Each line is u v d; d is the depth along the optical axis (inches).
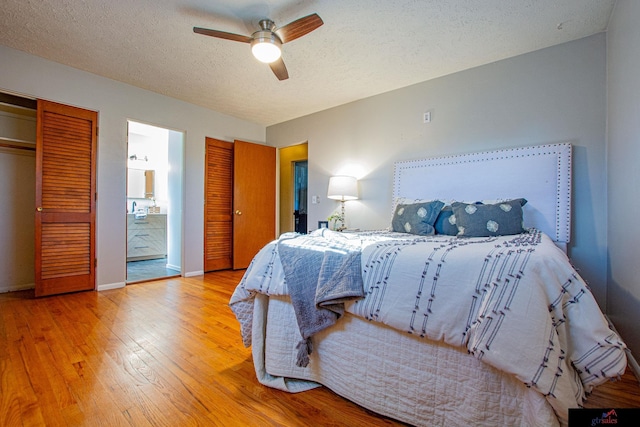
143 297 120.7
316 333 56.5
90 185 126.4
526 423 38.8
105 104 129.6
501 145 108.0
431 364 46.7
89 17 88.3
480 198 108.7
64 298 117.1
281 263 62.8
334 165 161.3
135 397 55.1
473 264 44.5
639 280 63.2
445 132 121.3
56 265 119.5
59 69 117.3
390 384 50.3
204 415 50.6
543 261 41.3
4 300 113.9
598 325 38.8
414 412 47.9
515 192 101.6
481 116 112.7
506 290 40.3
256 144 188.7
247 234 184.7
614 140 81.7
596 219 91.1
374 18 86.9
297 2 81.1
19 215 130.0
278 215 200.1
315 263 59.4
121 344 77.5
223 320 95.8
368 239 72.8
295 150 227.9
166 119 150.1
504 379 40.9
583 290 40.4
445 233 94.0
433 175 121.0
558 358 37.3
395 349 50.1
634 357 66.1
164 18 88.7
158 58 112.0
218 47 104.3
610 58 86.0
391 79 126.6
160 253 225.0
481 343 39.8
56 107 116.7
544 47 100.3
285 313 62.5
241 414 51.1
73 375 62.2
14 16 87.7
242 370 65.8
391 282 50.0
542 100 100.7
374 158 144.3
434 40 97.7
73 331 85.4
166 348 75.7
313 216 171.6
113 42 101.7
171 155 184.7
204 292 129.3
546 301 39.3
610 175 85.9
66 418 49.0
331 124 163.5
